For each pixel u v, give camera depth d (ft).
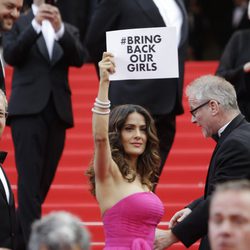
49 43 77.61
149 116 58.23
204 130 58.65
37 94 77.00
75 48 77.66
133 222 55.98
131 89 71.67
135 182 57.21
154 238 56.85
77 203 90.99
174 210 86.94
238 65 79.00
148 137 58.34
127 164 56.85
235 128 57.41
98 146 55.06
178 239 56.65
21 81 77.56
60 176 94.89
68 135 102.32
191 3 131.13
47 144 77.56
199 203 58.54
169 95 72.33
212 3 133.90
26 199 76.02
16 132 77.05
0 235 57.72
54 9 76.89
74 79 112.57
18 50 76.43
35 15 79.25
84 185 93.56
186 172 94.73
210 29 133.90
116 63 62.44
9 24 66.08
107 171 55.98
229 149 56.24
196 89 58.18
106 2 72.49
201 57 131.64
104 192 56.34
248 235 36.63
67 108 78.13
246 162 55.72
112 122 57.93
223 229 36.76
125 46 62.44
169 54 62.75
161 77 62.75
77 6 111.45
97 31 72.54
